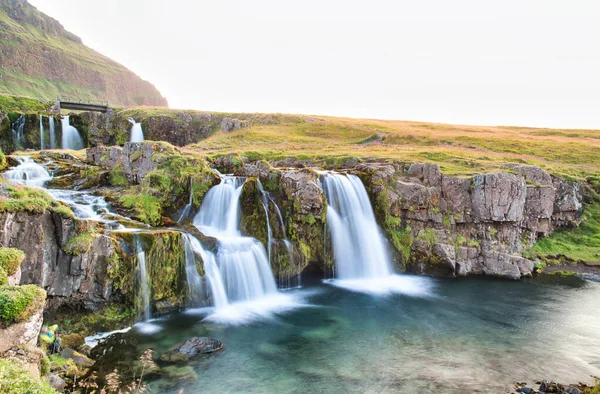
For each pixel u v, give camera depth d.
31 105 82.50
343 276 34.22
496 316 26.59
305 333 22.98
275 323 24.30
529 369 19.36
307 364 19.30
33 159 39.94
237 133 76.31
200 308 25.34
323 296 29.84
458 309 27.83
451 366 19.52
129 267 22.31
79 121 78.19
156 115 87.12
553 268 38.00
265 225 30.98
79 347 19.11
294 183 33.09
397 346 21.70
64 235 20.03
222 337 21.78
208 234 29.66
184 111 92.88
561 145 68.94
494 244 38.06
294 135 76.75
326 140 73.75
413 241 36.94
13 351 11.92
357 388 17.25
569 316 26.75
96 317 21.33
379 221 37.09
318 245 33.19
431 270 36.25
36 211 18.84
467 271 36.34
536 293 31.58
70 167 38.19
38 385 10.22
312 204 32.16
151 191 30.48
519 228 39.72
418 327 24.50
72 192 31.31
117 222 25.83
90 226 21.48
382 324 24.80
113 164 37.41
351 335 22.98
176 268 24.50
